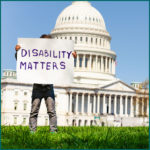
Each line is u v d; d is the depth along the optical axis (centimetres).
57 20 17450
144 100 15475
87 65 16162
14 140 929
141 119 13738
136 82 17000
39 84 1223
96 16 17212
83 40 16500
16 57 1275
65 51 1260
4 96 12769
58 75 1252
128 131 1343
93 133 1111
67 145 866
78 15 16938
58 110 13762
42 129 1444
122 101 15638
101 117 13388
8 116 12600
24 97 12975
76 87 13900
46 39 1255
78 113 13925
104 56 16475
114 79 16138
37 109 1218
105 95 14762
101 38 16888
